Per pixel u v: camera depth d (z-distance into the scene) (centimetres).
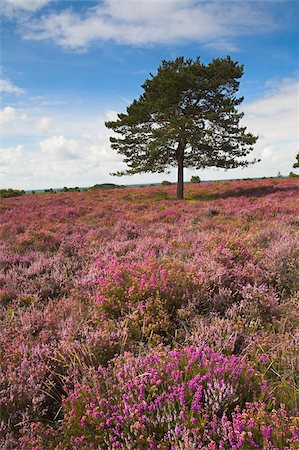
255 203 1722
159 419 244
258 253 640
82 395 278
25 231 1219
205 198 2508
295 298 457
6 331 427
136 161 2875
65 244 903
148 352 357
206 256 625
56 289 609
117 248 803
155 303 435
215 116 2472
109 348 366
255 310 422
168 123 2644
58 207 2062
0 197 3569
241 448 214
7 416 288
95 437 240
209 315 436
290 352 322
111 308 464
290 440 209
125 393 275
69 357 348
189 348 316
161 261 623
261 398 261
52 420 299
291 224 1084
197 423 240
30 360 349
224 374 277
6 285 612
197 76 2605
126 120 2736
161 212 1561
